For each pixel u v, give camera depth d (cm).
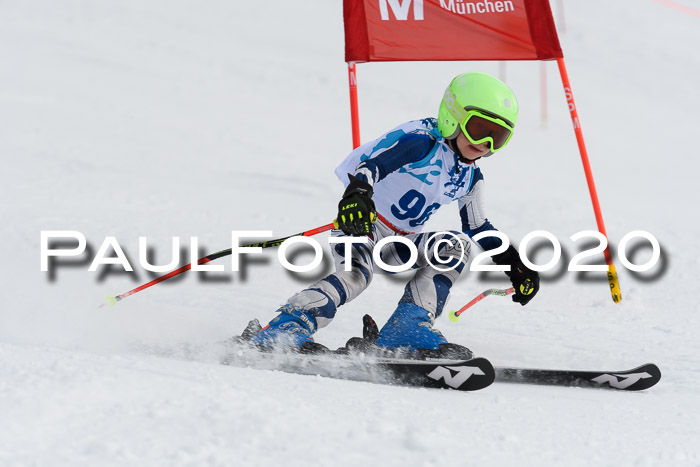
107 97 4875
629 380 1145
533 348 1471
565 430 866
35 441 661
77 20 7175
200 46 6869
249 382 912
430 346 1223
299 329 1200
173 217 2491
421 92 6122
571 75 7138
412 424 781
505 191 3450
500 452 736
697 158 4994
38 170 3014
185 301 1652
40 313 1459
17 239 2098
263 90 5766
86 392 750
